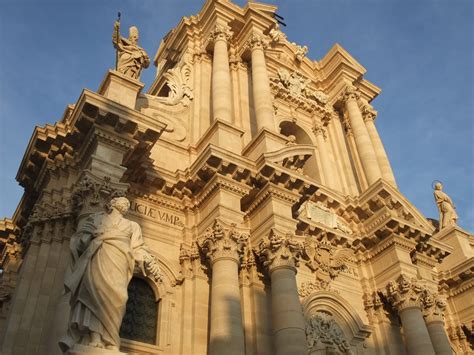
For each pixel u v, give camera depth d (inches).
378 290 791.7
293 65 1115.9
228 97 818.2
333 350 684.1
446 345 761.6
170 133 781.3
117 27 690.8
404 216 847.1
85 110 555.5
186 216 671.1
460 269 986.1
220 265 579.8
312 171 984.3
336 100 1101.1
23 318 488.7
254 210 676.1
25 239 587.2
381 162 1022.4
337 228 840.3
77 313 331.3
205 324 582.2
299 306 581.6
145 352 537.6
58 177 597.9
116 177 542.9
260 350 570.3
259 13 965.8
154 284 596.4
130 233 382.9
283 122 1006.4
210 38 931.3
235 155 647.8
